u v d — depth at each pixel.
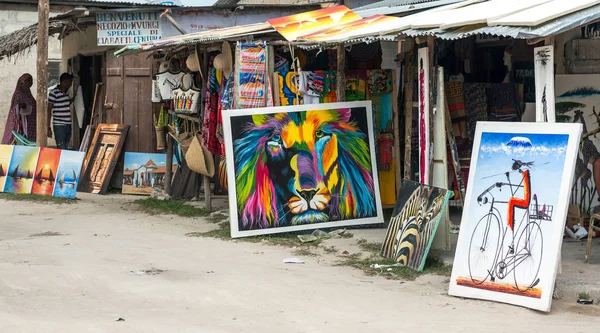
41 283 7.81
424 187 8.54
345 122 10.61
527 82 11.48
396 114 11.02
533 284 6.82
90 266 8.59
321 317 6.62
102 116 16.47
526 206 7.01
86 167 15.70
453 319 6.55
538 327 6.32
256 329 6.26
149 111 15.57
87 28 17.80
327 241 9.93
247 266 8.65
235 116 10.28
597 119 9.78
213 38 10.88
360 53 11.52
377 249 9.32
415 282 7.87
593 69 9.95
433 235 8.10
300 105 10.48
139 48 11.73
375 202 10.59
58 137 17.14
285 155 10.41
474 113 10.97
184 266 8.64
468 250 7.32
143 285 7.73
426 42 8.70
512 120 11.05
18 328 6.21
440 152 8.63
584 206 9.81
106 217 12.52
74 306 6.98
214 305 7.01
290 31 10.43
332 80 10.88
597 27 9.89
